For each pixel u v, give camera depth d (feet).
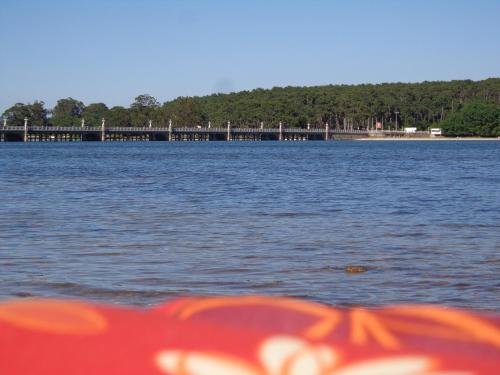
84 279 36.83
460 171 165.07
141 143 611.47
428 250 47.26
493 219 67.31
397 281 36.47
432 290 34.40
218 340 5.33
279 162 226.99
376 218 68.59
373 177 142.31
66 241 52.03
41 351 5.45
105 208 79.20
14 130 554.87
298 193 101.86
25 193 102.22
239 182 127.75
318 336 5.34
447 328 5.52
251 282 36.32
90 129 603.67
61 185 119.75
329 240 52.49
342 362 4.99
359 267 39.93
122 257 44.29
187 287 35.19
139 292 34.06
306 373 4.97
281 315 5.83
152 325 5.66
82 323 5.69
